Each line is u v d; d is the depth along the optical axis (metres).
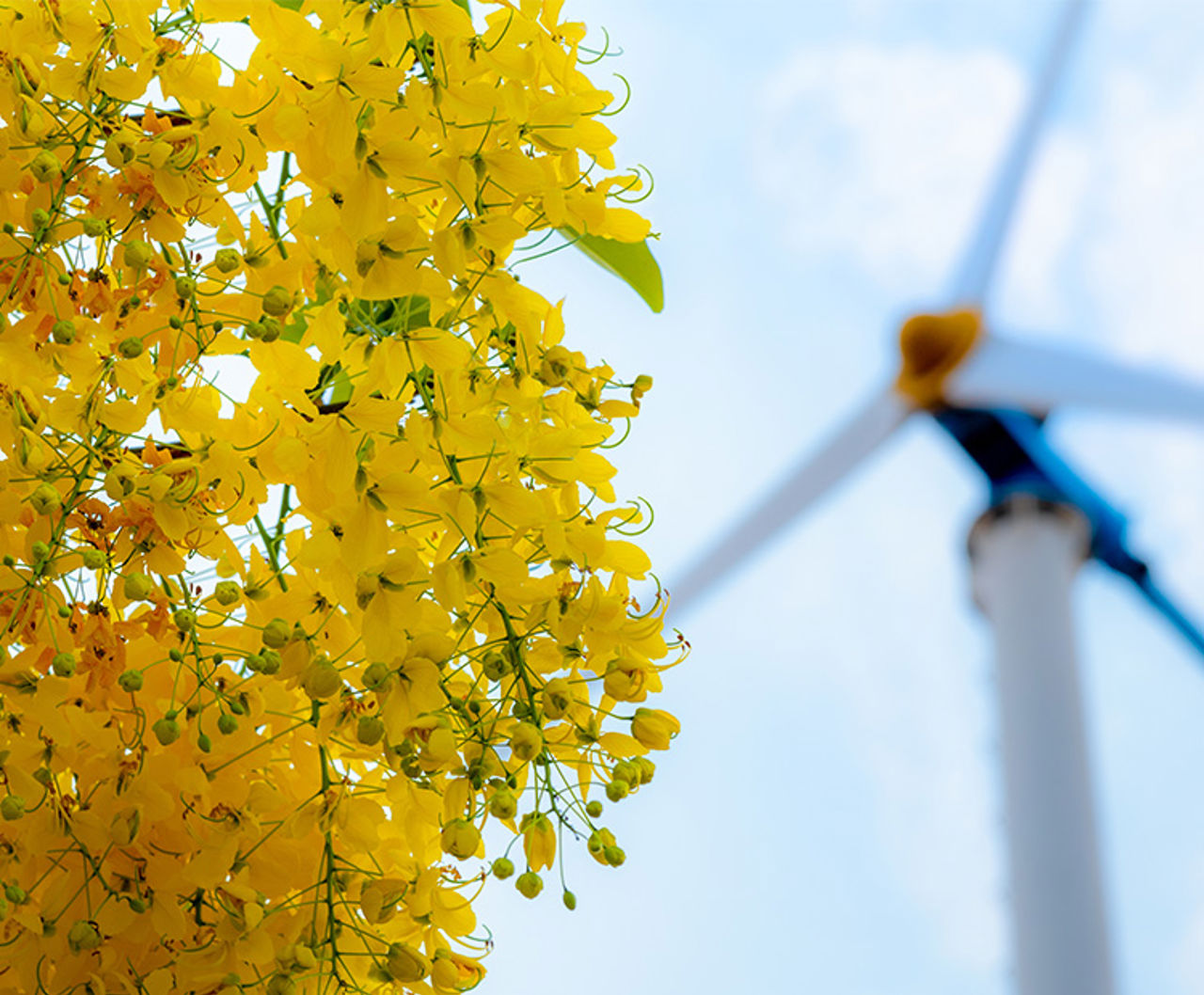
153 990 0.73
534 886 0.77
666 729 0.82
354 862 0.80
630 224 0.85
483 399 0.77
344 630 0.77
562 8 0.84
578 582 0.81
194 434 0.76
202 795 0.75
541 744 0.76
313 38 0.75
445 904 0.79
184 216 0.77
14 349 0.74
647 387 0.85
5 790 0.74
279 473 0.76
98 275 0.77
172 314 0.76
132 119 0.78
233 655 0.77
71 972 0.74
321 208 0.76
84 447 0.75
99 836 0.72
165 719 0.71
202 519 0.75
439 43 0.77
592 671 0.81
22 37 0.75
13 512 0.73
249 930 0.73
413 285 0.76
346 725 0.78
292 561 0.78
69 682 0.72
